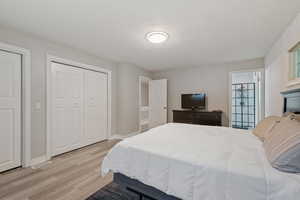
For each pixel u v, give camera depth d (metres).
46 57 2.59
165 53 3.34
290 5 1.62
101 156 2.81
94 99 3.59
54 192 1.70
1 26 2.08
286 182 0.86
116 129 4.21
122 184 1.55
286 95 2.00
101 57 3.64
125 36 2.44
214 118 4.07
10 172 2.14
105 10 1.73
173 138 1.78
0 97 2.12
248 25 2.07
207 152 1.31
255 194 0.89
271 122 1.75
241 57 3.64
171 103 5.08
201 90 4.55
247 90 5.27
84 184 1.88
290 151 0.95
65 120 2.96
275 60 2.66
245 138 1.80
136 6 1.66
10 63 2.21
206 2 1.58
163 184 1.23
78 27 2.14
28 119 2.35
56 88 2.80
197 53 3.34
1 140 2.14
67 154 2.90
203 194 1.04
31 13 1.78
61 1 1.56
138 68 4.71
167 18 1.90
